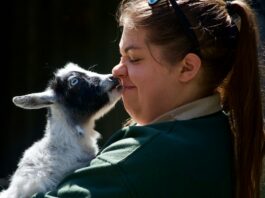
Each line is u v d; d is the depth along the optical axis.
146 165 3.52
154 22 3.81
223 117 3.88
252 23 3.79
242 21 3.79
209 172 3.61
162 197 3.51
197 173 3.58
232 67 3.87
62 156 4.93
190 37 3.75
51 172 4.78
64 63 15.10
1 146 15.38
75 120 5.25
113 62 14.34
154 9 3.83
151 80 3.90
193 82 3.87
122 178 3.50
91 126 5.38
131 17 3.90
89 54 14.74
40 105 5.32
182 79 3.85
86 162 5.02
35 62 15.42
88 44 14.77
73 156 4.98
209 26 3.76
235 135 3.79
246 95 3.77
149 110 3.98
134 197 3.48
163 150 3.56
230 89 3.84
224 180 3.67
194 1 3.79
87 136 5.28
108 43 14.42
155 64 3.87
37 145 5.07
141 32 3.86
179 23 3.77
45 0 15.33
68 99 5.31
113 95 5.41
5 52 15.84
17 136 15.32
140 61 3.92
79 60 14.91
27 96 5.33
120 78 4.14
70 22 15.02
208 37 3.77
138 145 3.58
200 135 3.69
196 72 3.80
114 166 3.53
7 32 15.82
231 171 3.74
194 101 3.88
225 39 3.81
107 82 5.39
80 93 5.33
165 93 3.90
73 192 3.58
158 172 3.52
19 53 15.59
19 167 4.87
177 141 3.60
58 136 5.05
